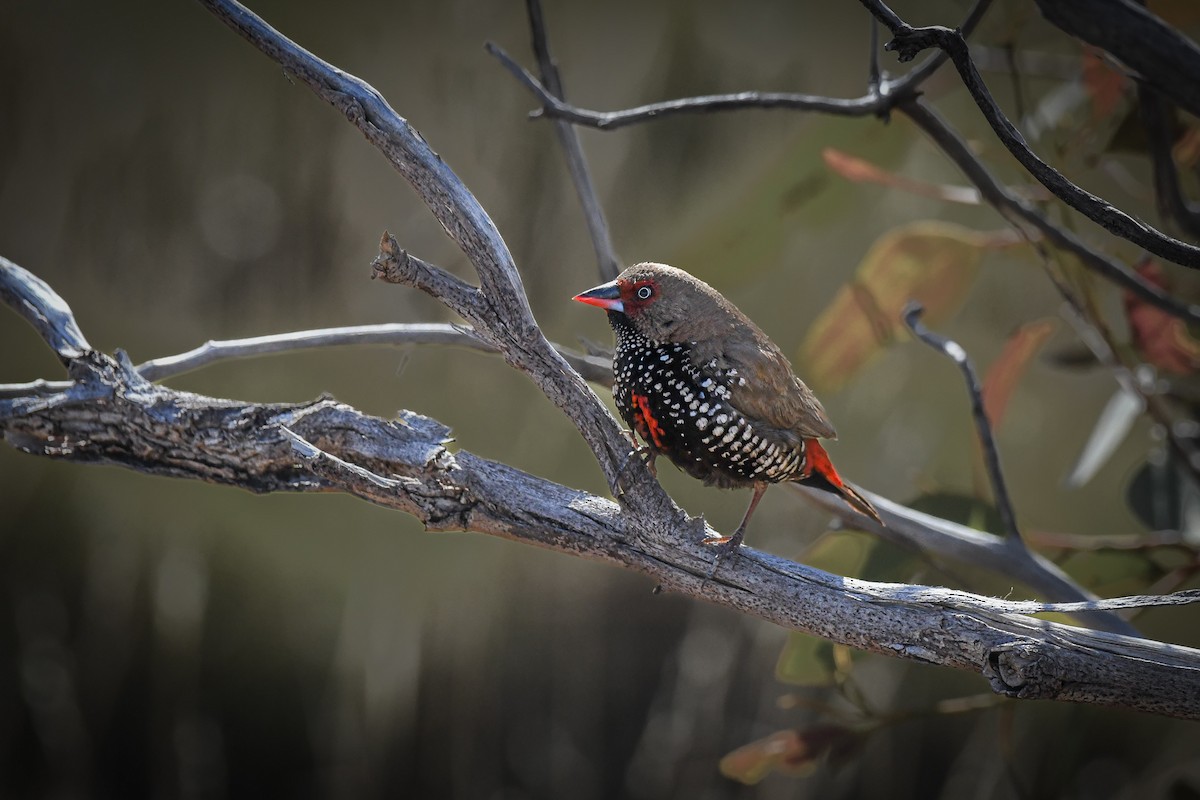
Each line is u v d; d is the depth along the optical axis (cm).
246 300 1224
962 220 1309
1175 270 862
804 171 879
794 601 470
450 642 1268
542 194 1227
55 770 1268
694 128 1241
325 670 1285
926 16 1125
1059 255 817
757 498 632
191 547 1253
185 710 1279
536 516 494
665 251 1223
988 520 794
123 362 534
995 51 855
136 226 1224
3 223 1209
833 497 720
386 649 1248
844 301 887
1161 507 862
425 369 1185
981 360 1321
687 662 1293
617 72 1260
